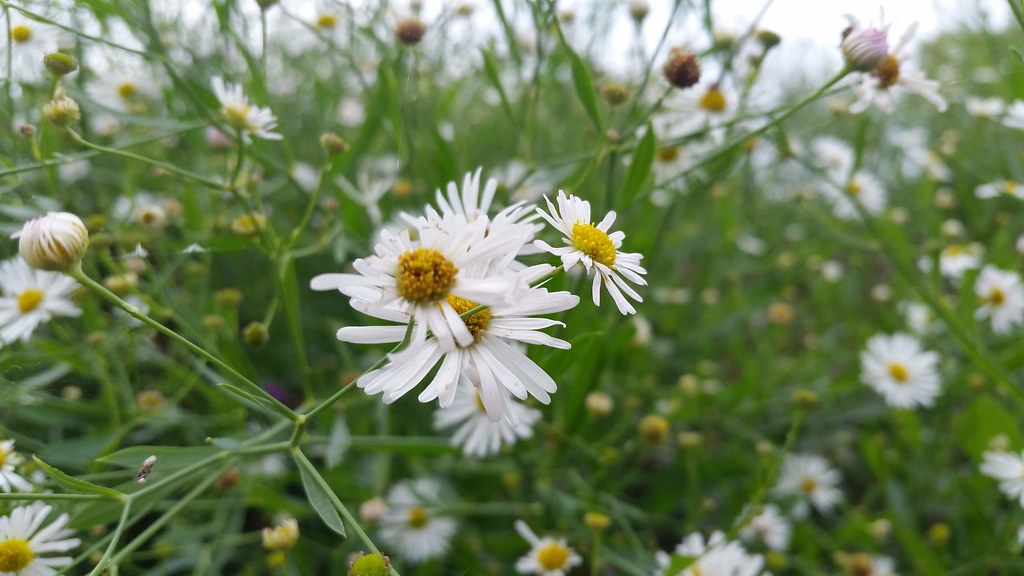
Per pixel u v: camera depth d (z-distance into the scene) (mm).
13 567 108
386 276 87
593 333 115
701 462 191
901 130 339
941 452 193
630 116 154
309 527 169
